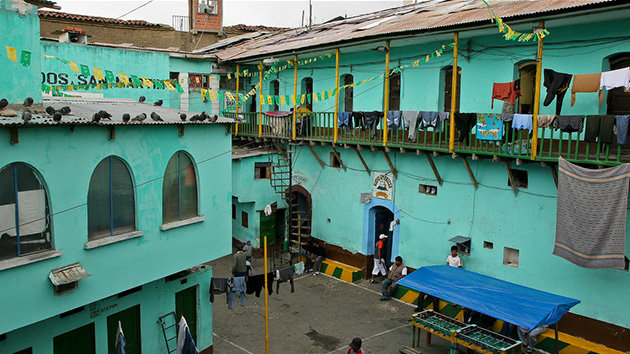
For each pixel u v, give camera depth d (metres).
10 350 9.47
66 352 10.53
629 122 11.24
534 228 13.98
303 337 14.52
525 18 12.35
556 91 12.55
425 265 16.88
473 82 15.82
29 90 9.58
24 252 8.95
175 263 11.76
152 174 11.02
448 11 16.67
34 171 8.92
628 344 12.27
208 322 13.62
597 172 11.49
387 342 14.11
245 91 25.19
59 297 9.39
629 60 12.76
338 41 16.84
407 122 15.72
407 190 17.28
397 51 17.88
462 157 14.84
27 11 9.43
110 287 10.33
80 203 9.66
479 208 15.29
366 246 18.84
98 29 25.89
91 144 9.74
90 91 19.08
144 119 10.59
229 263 20.84
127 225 10.70
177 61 22.56
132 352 11.84
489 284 12.91
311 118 19.81
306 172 21.23
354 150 18.94
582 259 11.97
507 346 11.41
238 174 20.58
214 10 29.00
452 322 12.83
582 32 13.20
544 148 14.17
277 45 22.08
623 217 11.20
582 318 13.05
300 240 20.47
